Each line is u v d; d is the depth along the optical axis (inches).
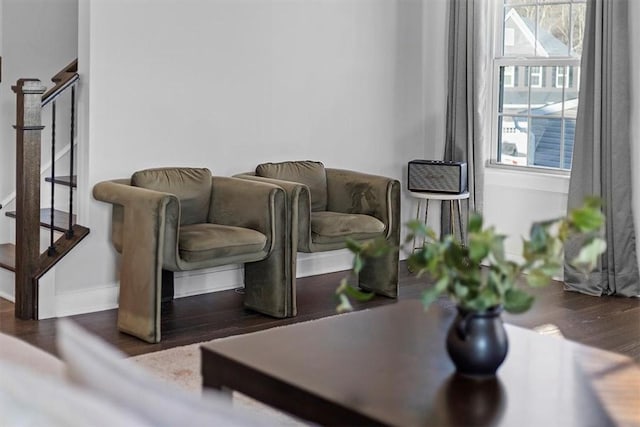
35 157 180.9
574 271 216.5
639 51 207.8
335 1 229.8
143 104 196.4
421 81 251.3
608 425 84.0
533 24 238.4
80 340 56.8
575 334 181.5
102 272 192.7
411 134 251.1
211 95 207.9
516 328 117.3
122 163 194.1
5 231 219.5
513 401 89.7
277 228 186.2
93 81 188.1
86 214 189.8
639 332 183.2
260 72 216.4
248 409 134.2
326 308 197.9
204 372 104.4
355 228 199.0
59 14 230.1
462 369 96.1
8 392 51.3
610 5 207.5
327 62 229.9
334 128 233.6
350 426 87.4
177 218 170.6
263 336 110.0
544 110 237.0
